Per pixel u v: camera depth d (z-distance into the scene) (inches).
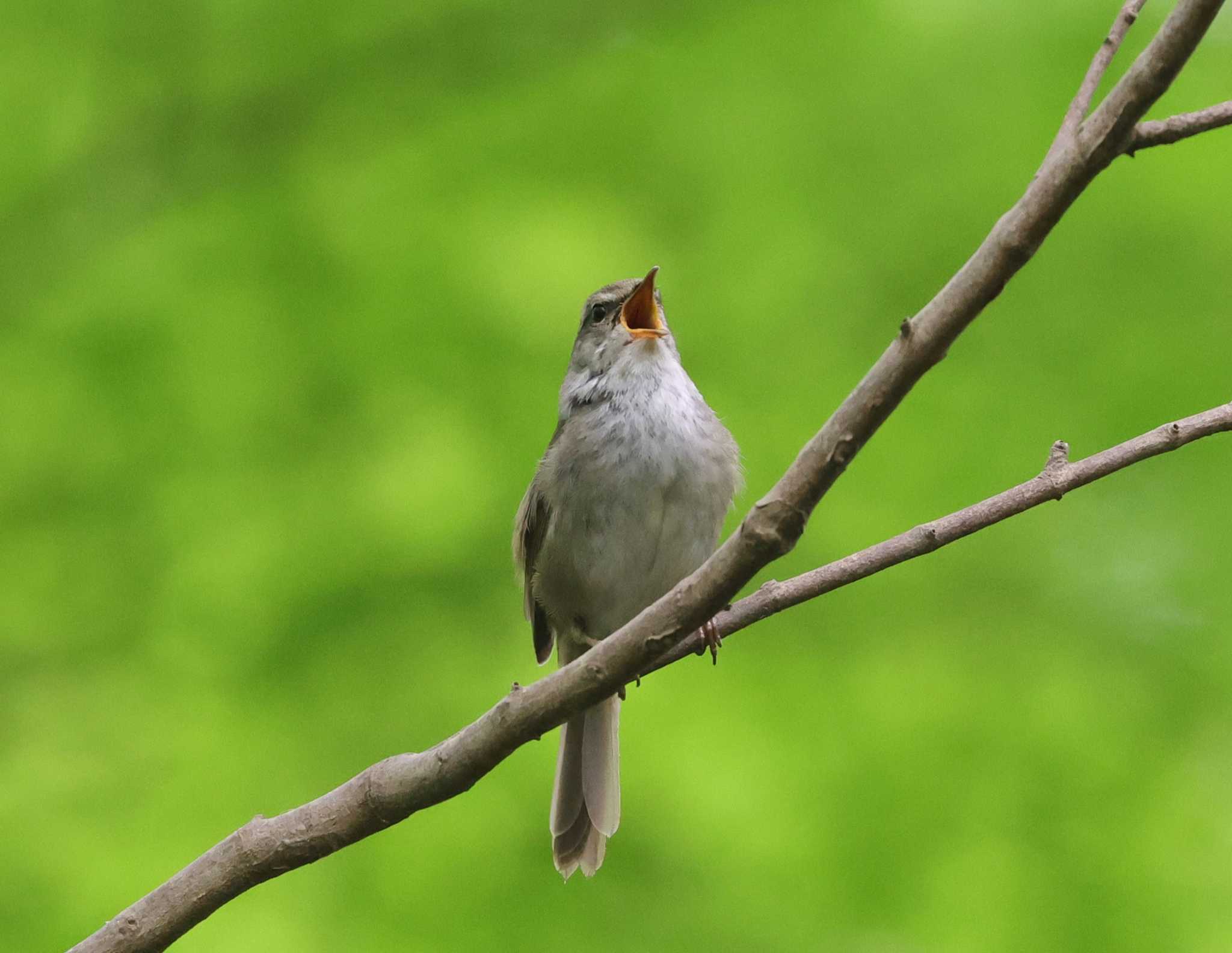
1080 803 421.4
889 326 485.7
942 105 509.4
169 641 455.5
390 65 517.3
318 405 477.7
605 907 412.5
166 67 510.6
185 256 490.9
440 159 510.9
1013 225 178.7
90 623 458.3
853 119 511.2
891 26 526.3
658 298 397.7
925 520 461.4
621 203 500.7
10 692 449.7
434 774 215.3
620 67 530.6
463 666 456.1
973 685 450.3
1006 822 417.4
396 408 475.8
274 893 410.6
